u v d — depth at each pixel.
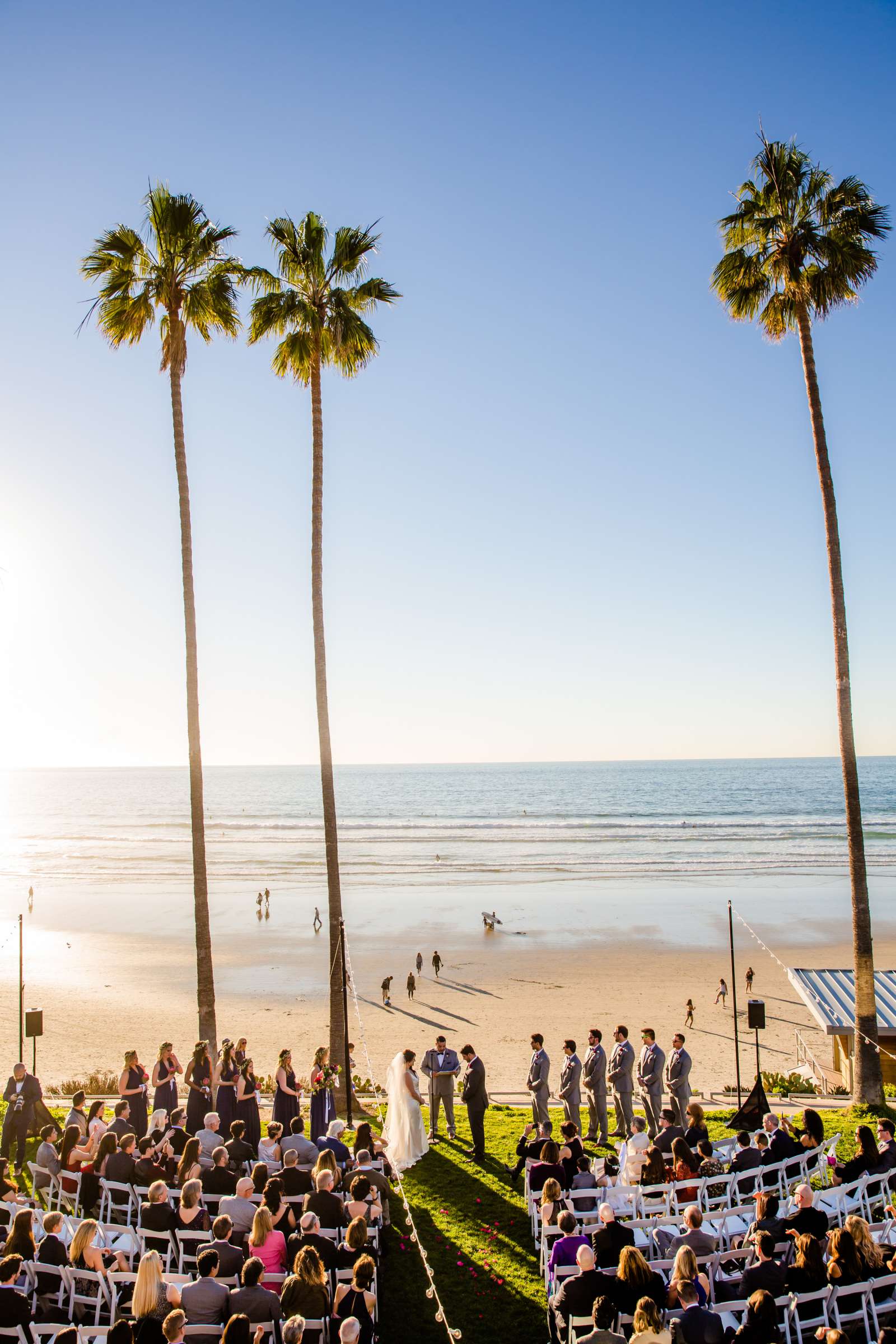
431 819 122.75
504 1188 12.20
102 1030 29.12
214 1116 11.41
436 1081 14.49
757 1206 8.90
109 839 102.69
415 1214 11.34
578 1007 31.88
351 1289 7.41
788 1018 30.22
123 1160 10.52
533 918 50.06
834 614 16.52
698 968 38.12
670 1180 10.38
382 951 42.19
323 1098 13.27
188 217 17.17
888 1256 8.21
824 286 16.73
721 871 67.44
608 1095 19.39
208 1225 9.38
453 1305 9.15
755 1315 6.68
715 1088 22.09
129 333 17.55
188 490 17.48
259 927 48.34
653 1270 7.89
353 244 17.78
